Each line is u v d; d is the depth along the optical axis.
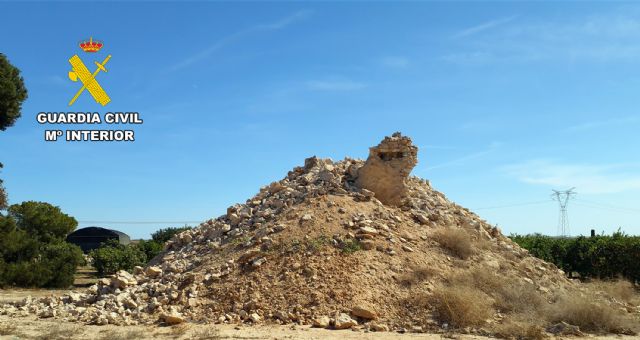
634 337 11.88
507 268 15.44
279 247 14.66
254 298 12.94
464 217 17.97
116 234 48.78
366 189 17.30
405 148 17.52
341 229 15.09
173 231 41.97
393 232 15.37
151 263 18.00
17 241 27.58
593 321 12.55
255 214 17.42
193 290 13.70
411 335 11.26
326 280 13.14
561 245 26.56
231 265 14.43
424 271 13.63
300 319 12.12
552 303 13.66
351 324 11.77
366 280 13.16
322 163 20.36
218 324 12.16
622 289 16.80
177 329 11.59
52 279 27.75
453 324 11.91
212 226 18.14
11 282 26.72
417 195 18.66
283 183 19.55
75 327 12.12
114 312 13.30
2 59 29.64
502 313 12.77
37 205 31.20
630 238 23.88
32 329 12.11
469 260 15.14
